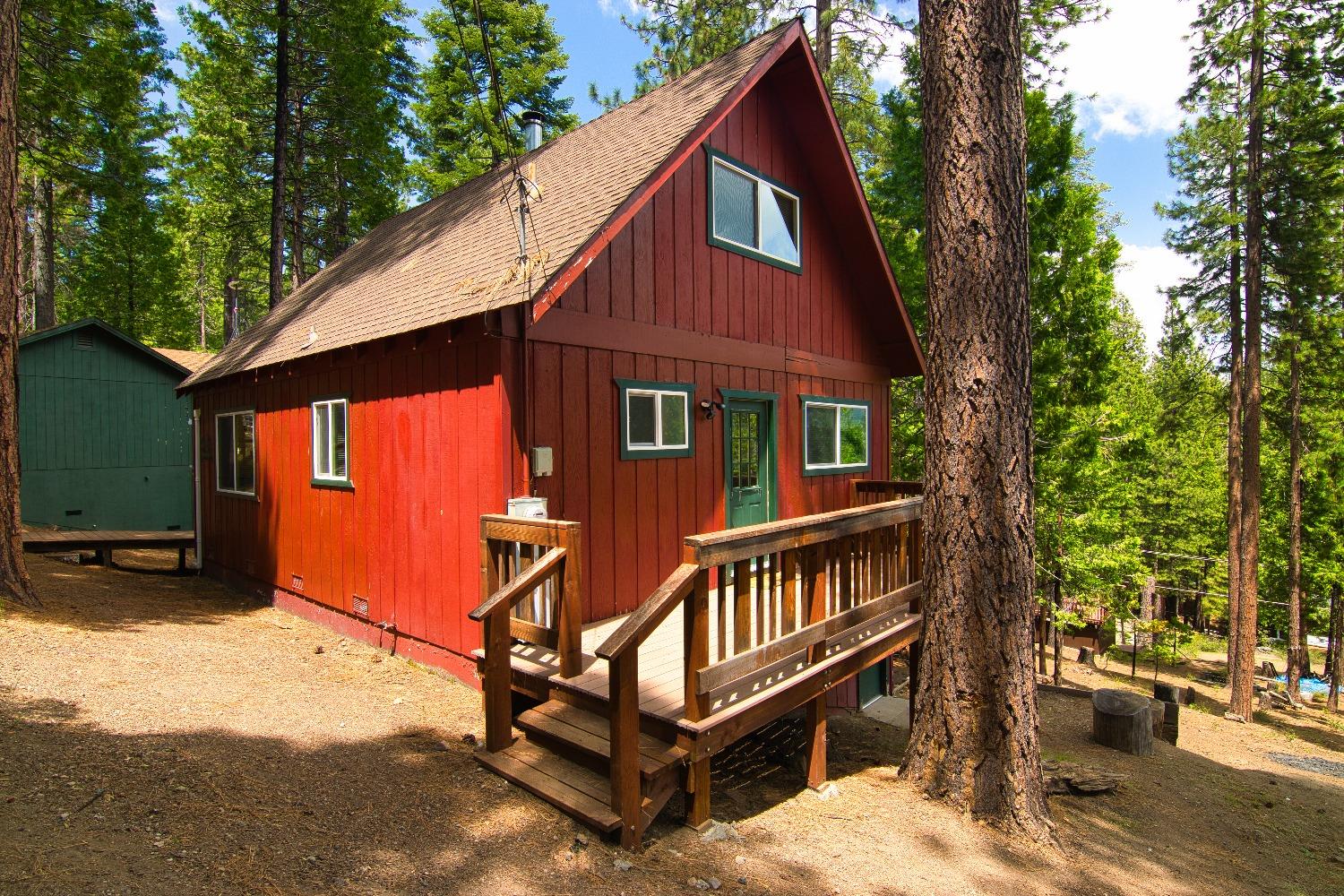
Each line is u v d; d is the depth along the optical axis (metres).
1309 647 30.28
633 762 3.67
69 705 4.65
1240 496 17.25
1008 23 4.65
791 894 3.53
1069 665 21.36
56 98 13.69
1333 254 16.16
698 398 7.40
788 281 8.81
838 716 7.91
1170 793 6.59
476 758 4.48
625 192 5.80
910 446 14.98
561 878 3.35
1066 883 4.05
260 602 9.52
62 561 11.41
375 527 7.16
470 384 5.81
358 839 3.46
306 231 21.81
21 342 14.08
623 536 6.48
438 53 21.19
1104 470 13.59
